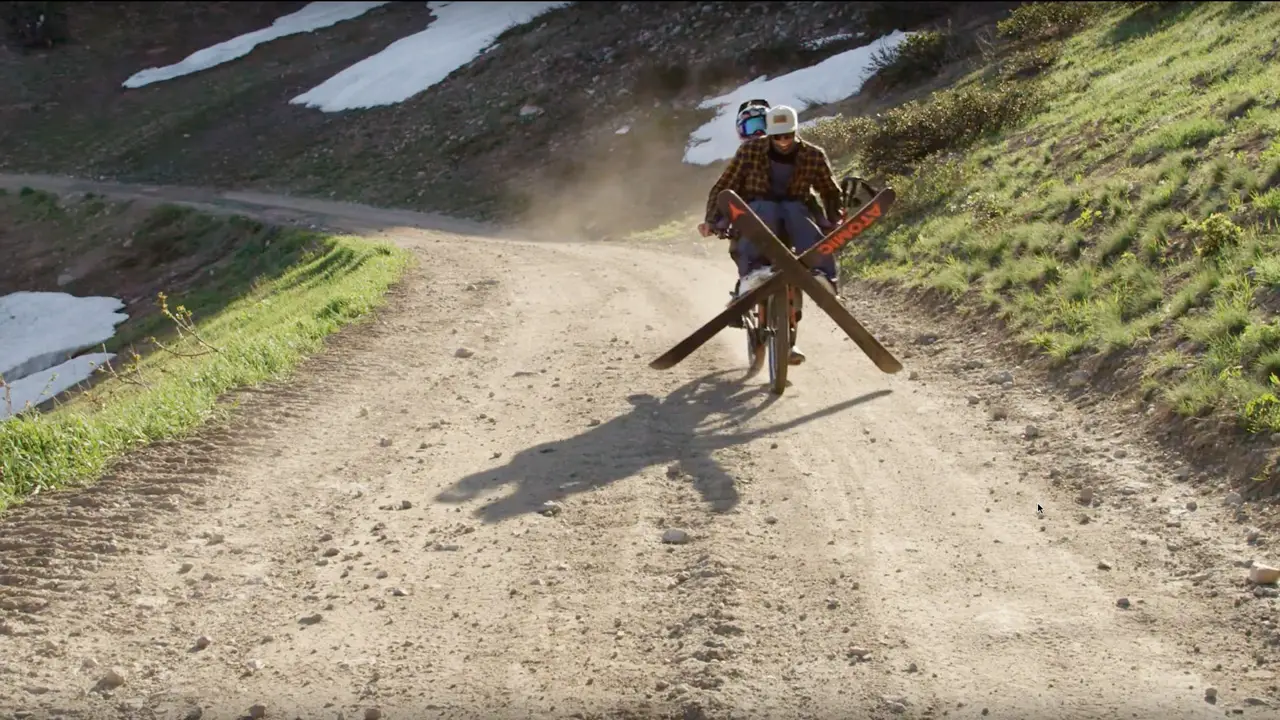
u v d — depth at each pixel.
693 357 9.69
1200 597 4.45
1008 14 38.81
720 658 4.16
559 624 4.55
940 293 10.94
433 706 3.93
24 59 67.56
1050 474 6.05
